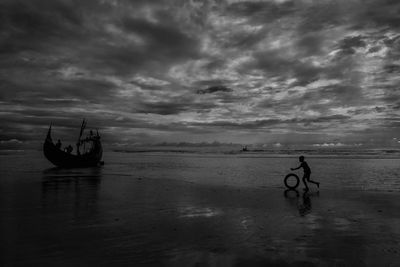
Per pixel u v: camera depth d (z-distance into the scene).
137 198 13.38
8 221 9.02
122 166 40.62
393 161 55.50
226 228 8.38
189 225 8.67
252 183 19.92
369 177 24.59
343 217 9.74
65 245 6.80
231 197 13.77
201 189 16.45
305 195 14.36
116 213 10.25
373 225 8.70
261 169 35.12
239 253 6.35
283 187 17.70
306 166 15.97
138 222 9.01
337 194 14.70
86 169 33.19
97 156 39.38
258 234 7.79
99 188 16.64
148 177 23.75
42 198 13.20
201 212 10.47
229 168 37.09
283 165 44.09
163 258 6.04
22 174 25.11
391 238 7.43
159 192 15.30
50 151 33.09
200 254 6.29
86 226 8.48
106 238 7.35
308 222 9.08
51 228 8.24
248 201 12.75
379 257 6.12
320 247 6.74
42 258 5.99
